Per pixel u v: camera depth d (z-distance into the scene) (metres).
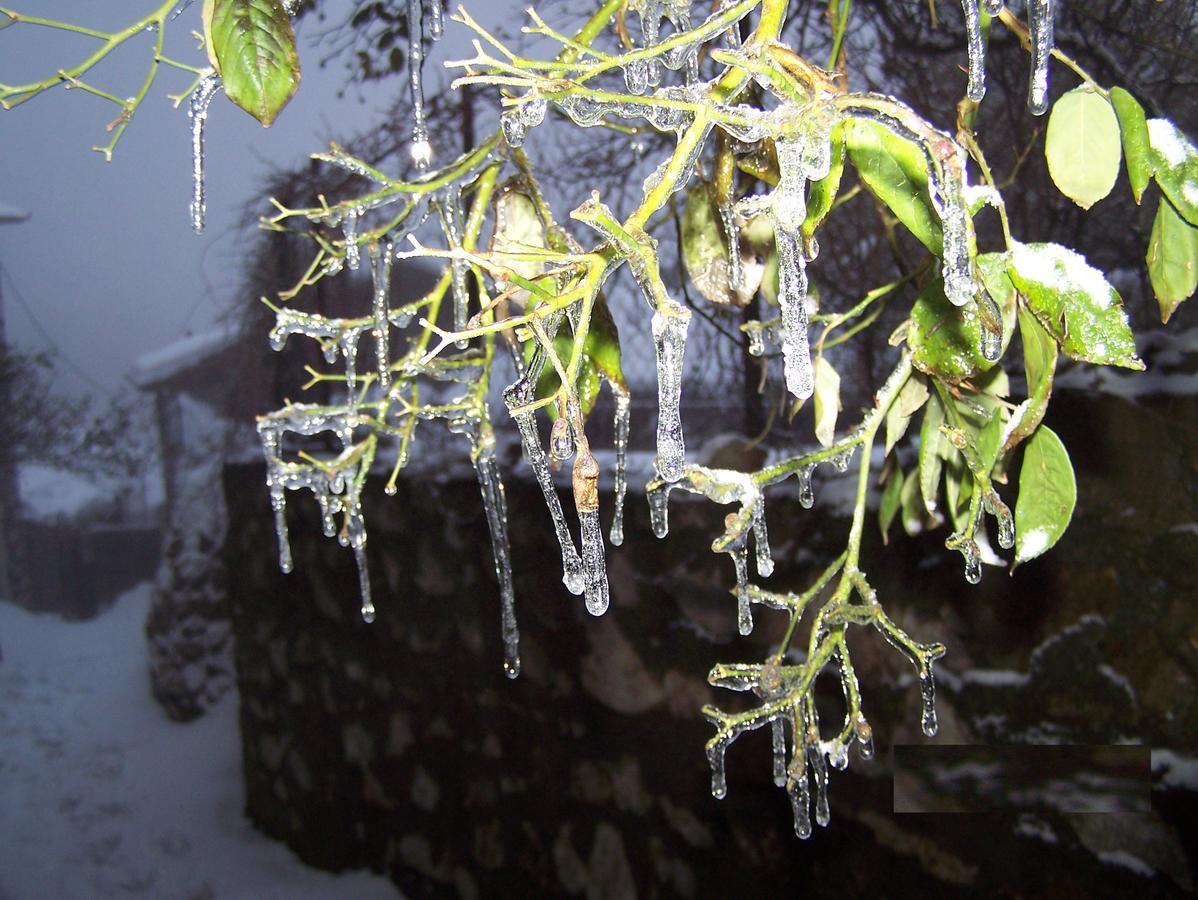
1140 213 1.21
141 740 4.02
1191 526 1.04
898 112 0.33
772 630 1.48
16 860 3.09
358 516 0.59
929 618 1.29
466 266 0.55
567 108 0.39
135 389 8.48
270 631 2.92
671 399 0.35
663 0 0.47
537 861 1.96
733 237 0.50
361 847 2.54
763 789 1.52
